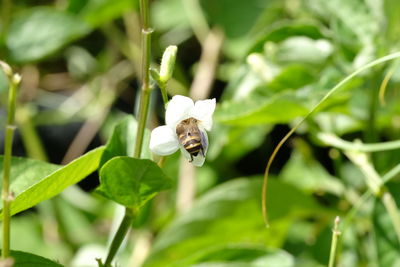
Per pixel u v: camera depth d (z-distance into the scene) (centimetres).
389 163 49
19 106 60
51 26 54
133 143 36
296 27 47
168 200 57
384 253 44
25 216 59
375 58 45
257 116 44
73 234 57
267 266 41
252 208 47
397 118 51
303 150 54
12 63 53
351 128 50
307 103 44
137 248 53
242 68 49
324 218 51
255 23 61
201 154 34
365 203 51
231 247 42
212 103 34
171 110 33
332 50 47
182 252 47
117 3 57
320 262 50
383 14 47
